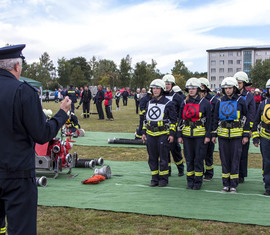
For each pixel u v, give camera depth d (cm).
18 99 296
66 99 338
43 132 306
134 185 696
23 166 302
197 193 645
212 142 702
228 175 663
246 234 456
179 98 789
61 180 730
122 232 462
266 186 641
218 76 12269
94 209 548
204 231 464
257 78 7319
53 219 508
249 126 645
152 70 9262
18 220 302
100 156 1014
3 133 296
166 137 685
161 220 505
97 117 2395
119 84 10181
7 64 308
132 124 1919
